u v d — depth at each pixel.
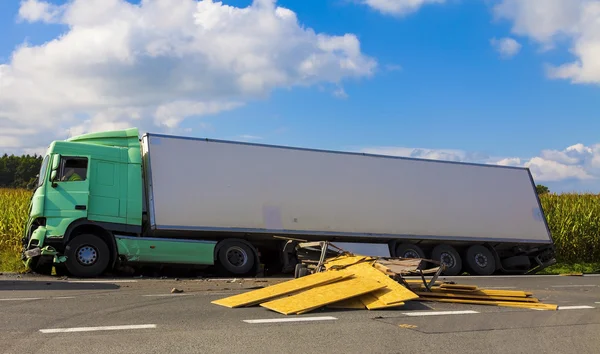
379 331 6.85
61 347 5.41
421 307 9.00
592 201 26.80
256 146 16.50
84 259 13.63
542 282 15.89
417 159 19.38
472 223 19.94
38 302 8.51
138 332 6.27
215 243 15.34
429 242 19.28
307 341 6.11
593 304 10.53
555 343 6.59
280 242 16.69
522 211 21.20
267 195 16.33
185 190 15.19
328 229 17.12
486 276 18.31
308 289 9.18
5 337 5.82
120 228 14.18
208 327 6.72
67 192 13.61
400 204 18.61
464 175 20.25
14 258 17.16
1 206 20.72
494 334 6.98
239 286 12.05
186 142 15.52
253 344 5.86
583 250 25.44
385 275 9.96
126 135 14.96
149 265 14.76
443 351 5.92
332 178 17.52
